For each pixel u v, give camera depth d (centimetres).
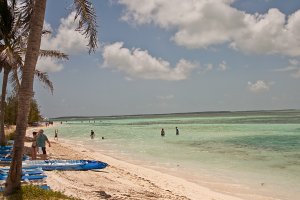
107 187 1583
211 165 2600
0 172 1627
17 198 1064
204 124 10050
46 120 13188
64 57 2594
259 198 1612
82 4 1280
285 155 3059
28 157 2262
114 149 3816
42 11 1123
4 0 2228
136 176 2027
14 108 7188
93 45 1321
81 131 8075
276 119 12506
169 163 2720
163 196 1510
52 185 1461
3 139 2838
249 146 3831
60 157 2633
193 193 1678
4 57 2073
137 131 7456
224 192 1728
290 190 1762
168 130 7425
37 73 2641
